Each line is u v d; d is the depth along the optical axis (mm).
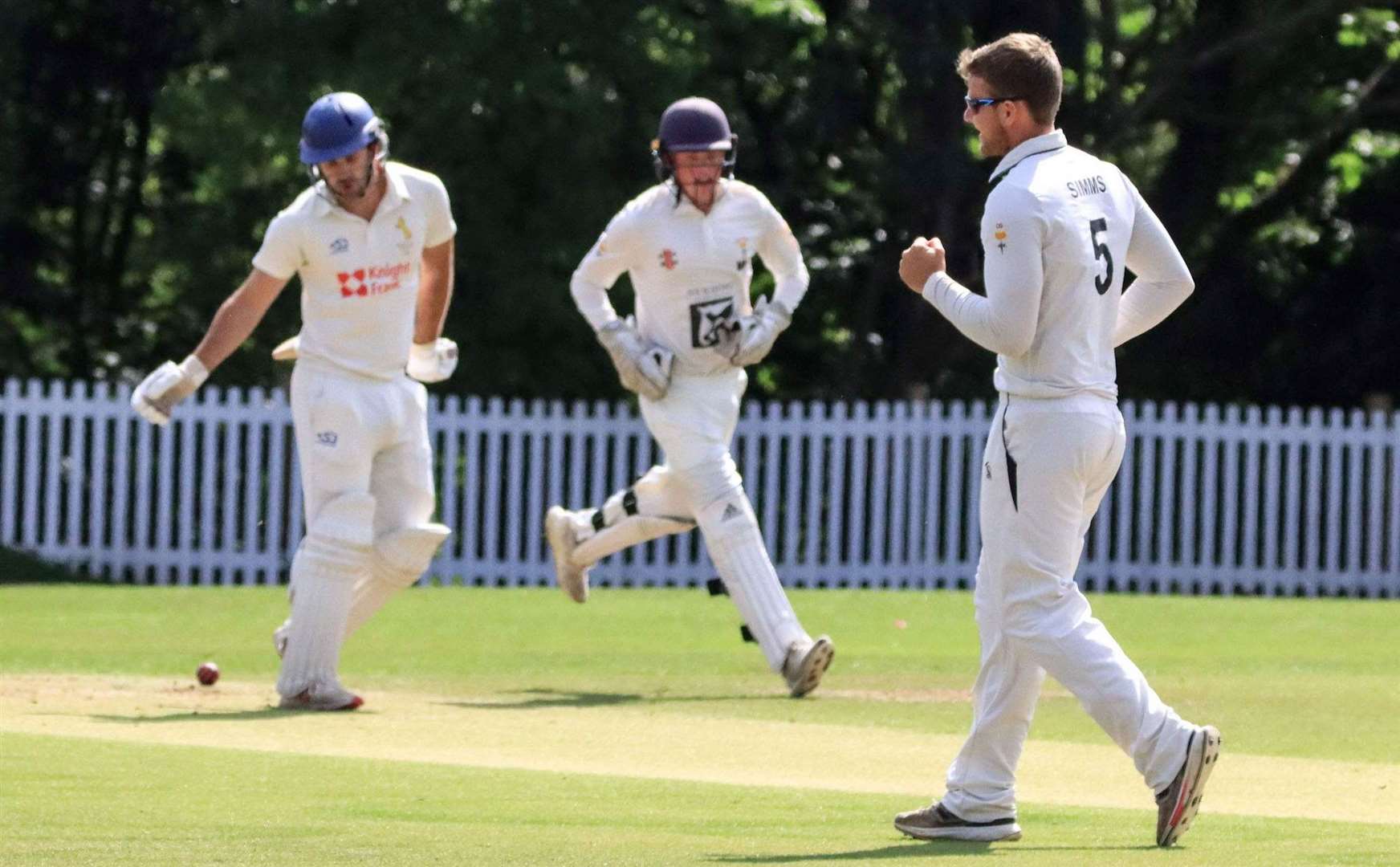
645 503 41438
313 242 34750
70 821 22141
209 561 69188
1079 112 82938
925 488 70500
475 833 21812
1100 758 29125
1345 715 34719
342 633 34750
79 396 69062
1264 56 86000
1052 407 22016
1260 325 89250
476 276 79125
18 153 87125
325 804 23609
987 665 22359
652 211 38625
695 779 26469
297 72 77000
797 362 93312
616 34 78375
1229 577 70125
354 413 35094
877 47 82562
